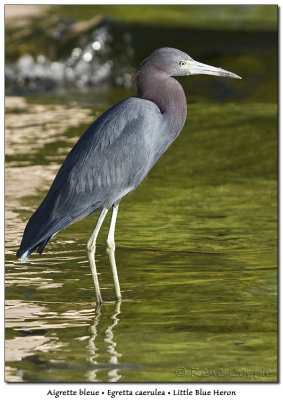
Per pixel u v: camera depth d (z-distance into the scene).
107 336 9.29
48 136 20.34
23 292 10.89
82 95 25.27
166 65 11.43
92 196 10.97
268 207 15.42
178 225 14.26
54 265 12.09
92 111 23.09
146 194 16.36
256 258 12.41
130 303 10.51
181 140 19.88
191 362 8.55
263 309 10.22
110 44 28.14
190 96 24.20
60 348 8.91
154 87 11.41
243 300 10.55
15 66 27.44
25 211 14.97
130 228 14.09
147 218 14.72
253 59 25.91
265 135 20.03
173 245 13.10
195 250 12.82
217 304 10.42
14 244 13.04
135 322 9.80
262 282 11.27
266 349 8.92
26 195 16.00
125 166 10.98
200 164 18.28
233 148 19.22
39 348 8.91
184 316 9.98
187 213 15.04
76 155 11.08
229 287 11.07
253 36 27.78
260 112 22.19
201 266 12.02
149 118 11.07
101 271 11.84
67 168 11.05
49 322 9.77
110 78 26.97
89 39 28.28
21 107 23.53
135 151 10.98
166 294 10.84
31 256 12.53
